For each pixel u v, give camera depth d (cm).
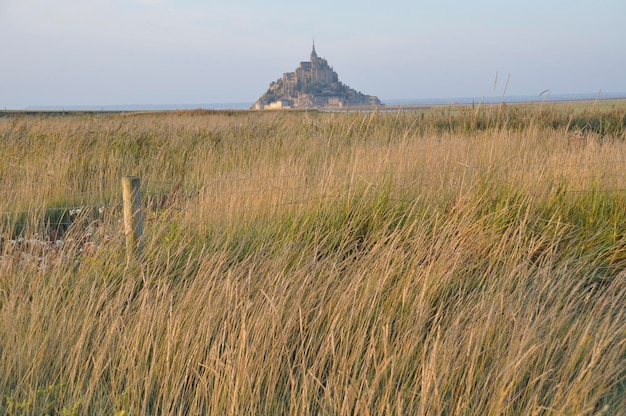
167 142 1071
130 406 310
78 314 372
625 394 305
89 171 867
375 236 511
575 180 584
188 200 578
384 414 302
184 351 331
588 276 465
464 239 477
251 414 296
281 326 349
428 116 1239
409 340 334
